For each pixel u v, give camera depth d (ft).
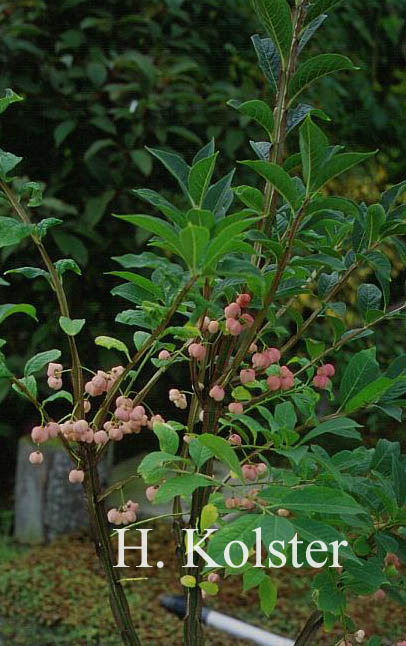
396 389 4.65
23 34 15.62
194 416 4.65
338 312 4.88
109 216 15.49
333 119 17.80
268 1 4.05
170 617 11.98
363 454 4.70
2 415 17.03
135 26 15.83
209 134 15.19
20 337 16.30
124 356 15.75
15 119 15.31
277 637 9.14
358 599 12.32
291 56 4.24
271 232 4.46
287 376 4.27
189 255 3.62
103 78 14.90
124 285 4.70
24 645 11.34
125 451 17.94
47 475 14.93
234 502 4.50
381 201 4.71
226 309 4.12
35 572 13.42
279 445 4.25
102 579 13.28
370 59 19.67
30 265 15.78
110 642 11.46
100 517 4.46
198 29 16.46
